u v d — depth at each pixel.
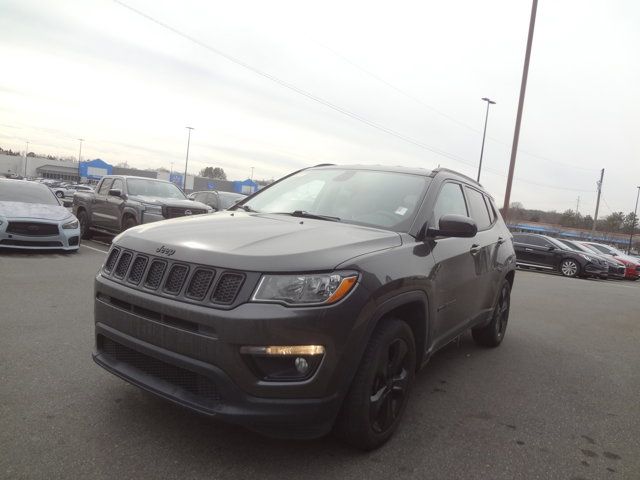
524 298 10.21
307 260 2.56
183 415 3.14
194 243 2.77
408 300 3.03
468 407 3.78
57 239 9.66
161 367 2.69
